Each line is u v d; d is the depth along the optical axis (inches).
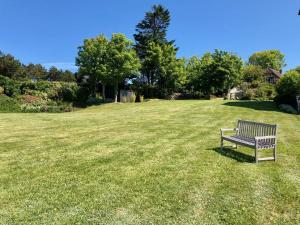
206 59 2214.6
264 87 1803.6
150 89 1990.7
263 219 208.8
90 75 1611.7
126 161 349.7
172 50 2004.2
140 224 203.3
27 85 1357.0
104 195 248.4
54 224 202.8
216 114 907.4
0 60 1931.6
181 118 804.0
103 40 1568.7
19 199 241.3
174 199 240.1
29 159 360.2
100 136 518.0
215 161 348.8
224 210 221.8
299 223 203.5
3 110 1120.8
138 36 2155.5
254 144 346.3
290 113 960.3
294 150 409.7
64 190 259.1
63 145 441.1
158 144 446.0
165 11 2160.4
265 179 284.8
